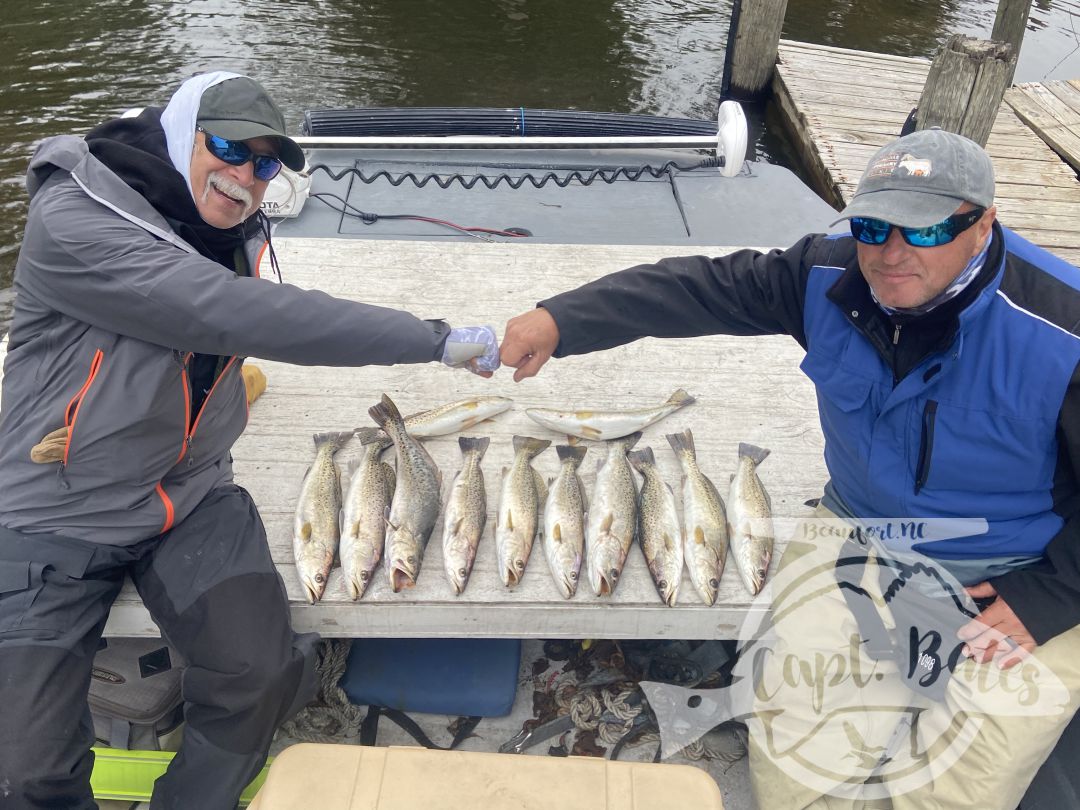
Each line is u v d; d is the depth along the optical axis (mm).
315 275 3971
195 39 10273
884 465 2238
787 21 12094
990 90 5449
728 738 2707
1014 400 1984
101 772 2453
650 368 3520
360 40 10633
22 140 7871
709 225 4977
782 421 3260
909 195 1877
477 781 2141
